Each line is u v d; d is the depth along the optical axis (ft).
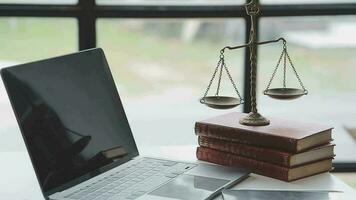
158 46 6.89
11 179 4.51
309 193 4.16
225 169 4.57
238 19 6.74
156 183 4.24
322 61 7.17
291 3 6.83
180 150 5.24
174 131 6.57
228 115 5.05
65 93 4.42
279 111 6.97
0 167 4.76
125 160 4.73
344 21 7.02
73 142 4.34
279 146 4.45
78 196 4.00
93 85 4.71
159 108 6.95
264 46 6.78
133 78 6.88
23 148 5.60
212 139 4.80
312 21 6.92
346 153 7.27
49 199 3.96
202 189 4.12
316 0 6.91
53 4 6.48
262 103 6.89
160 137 6.45
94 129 4.56
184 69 7.08
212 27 6.84
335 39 7.14
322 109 7.20
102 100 4.75
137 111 6.83
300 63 7.02
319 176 4.59
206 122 4.83
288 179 4.41
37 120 4.12
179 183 4.24
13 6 6.42
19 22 6.46
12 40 6.47
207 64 7.00
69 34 6.56
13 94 4.03
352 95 7.33
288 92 4.91
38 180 3.98
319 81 7.18
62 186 4.12
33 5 6.46
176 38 6.88
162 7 6.66
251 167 4.59
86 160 4.39
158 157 4.89
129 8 6.57
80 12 6.48
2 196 4.19
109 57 6.67
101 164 4.50
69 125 4.35
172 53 6.98
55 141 4.20
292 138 4.38
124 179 4.33
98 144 4.54
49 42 6.54
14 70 4.09
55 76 4.39
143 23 6.73
